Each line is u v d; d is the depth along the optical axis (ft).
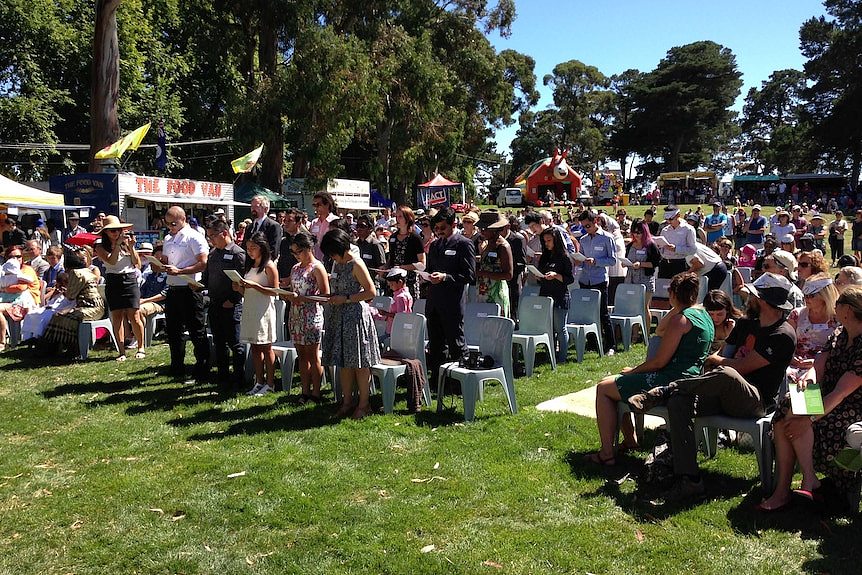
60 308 29.22
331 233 18.58
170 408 20.65
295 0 88.53
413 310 25.17
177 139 106.52
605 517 12.85
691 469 13.58
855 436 11.03
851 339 13.03
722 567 10.98
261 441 17.46
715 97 242.99
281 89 86.94
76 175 56.44
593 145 248.93
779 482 13.01
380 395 22.00
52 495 14.25
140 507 13.60
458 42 136.77
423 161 126.31
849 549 11.45
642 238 32.24
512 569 11.07
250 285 20.22
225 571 11.19
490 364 19.35
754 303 14.97
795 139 225.15
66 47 86.89
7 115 78.95
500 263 24.17
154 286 32.99
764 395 14.39
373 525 12.63
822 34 172.86
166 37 104.94
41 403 21.27
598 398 15.60
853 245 56.39
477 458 15.99
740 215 65.31
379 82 94.68
